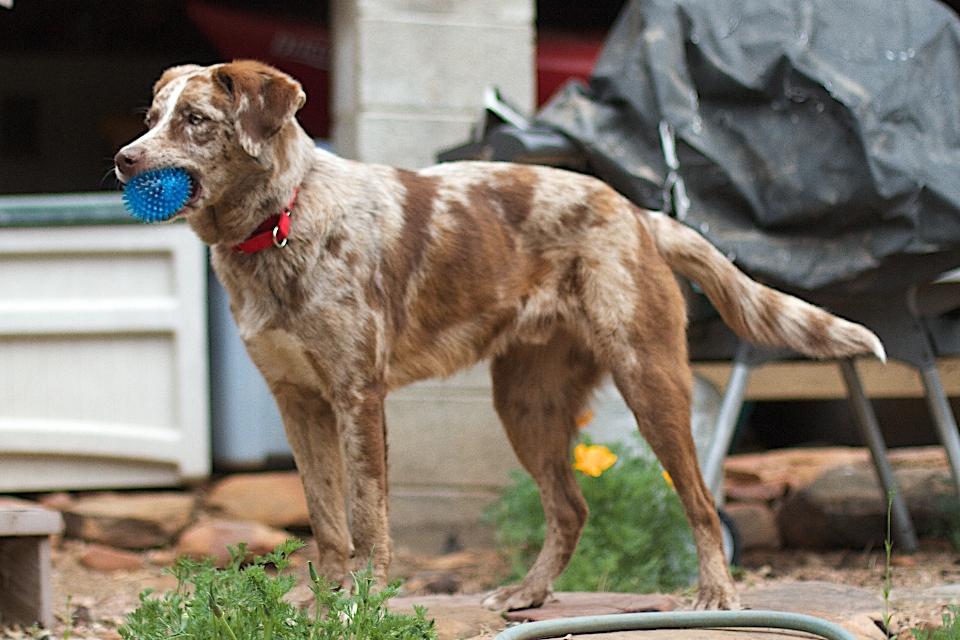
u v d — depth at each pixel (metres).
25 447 8.49
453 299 4.92
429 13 8.57
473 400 8.31
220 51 11.71
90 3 12.98
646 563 6.46
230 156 4.48
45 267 8.58
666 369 4.93
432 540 8.27
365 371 4.56
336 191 4.67
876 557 7.39
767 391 7.42
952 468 6.59
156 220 4.39
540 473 5.32
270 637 3.52
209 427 8.72
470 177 5.13
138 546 8.09
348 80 8.73
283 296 4.54
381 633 3.60
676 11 6.89
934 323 6.75
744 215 6.42
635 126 6.73
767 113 6.55
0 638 4.94
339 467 4.85
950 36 6.73
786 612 4.43
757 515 7.95
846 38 6.69
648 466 6.69
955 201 6.10
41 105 13.95
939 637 4.14
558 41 12.05
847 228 6.29
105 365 8.61
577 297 5.05
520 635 4.14
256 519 8.46
